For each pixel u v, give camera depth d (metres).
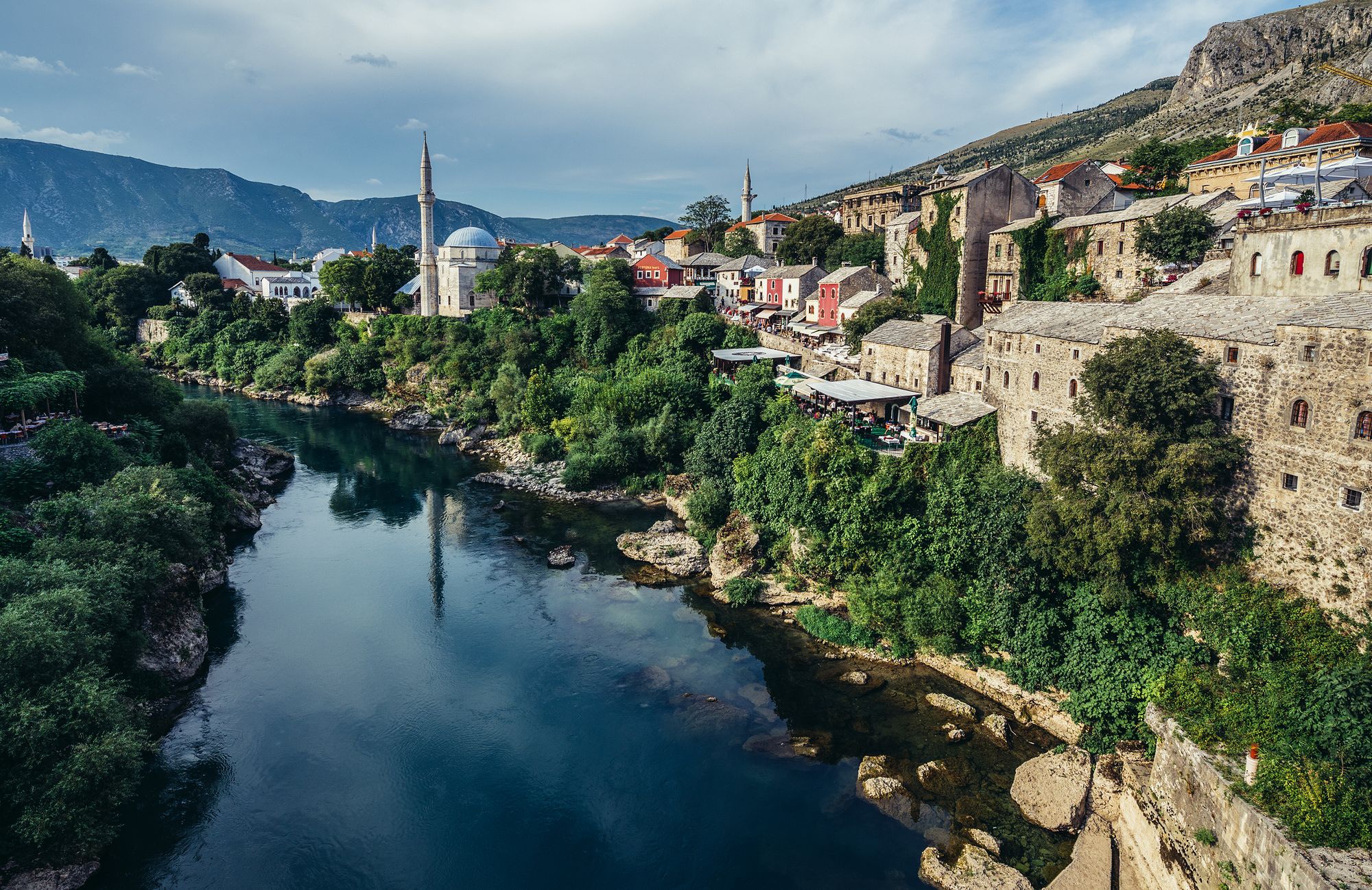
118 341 170.12
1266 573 37.97
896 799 37.00
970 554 49.12
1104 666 39.66
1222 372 39.91
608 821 36.53
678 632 54.16
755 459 70.00
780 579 60.16
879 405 74.00
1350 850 24.75
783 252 129.75
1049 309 57.09
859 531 54.94
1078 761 37.66
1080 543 42.34
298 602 58.75
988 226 87.88
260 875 33.84
